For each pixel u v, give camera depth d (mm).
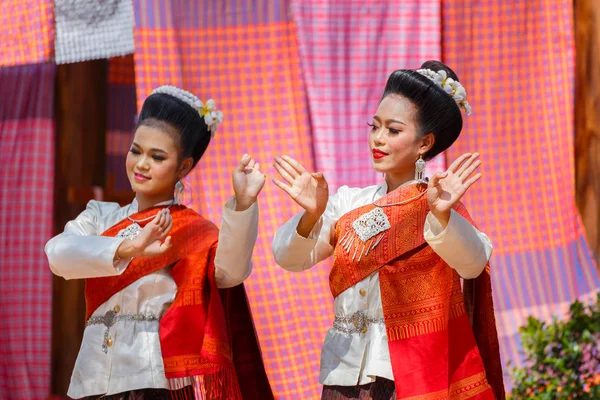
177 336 9766
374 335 9500
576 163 16219
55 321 16672
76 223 10242
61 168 17625
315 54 14273
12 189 15352
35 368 15234
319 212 9367
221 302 10094
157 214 9391
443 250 9047
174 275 9953
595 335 14062
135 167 10031
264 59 14406
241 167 9656
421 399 9195
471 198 14680
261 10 14383
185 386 9875
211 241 10102
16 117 15438
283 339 13922
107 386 9648
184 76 14125
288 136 14391
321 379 9656
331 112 14273
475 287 9875
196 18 14180
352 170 14297
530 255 14797
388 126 9695
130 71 18359
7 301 15273
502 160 14750
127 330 9703
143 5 14000
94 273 9555
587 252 15398
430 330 9383
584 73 16125
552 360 13672
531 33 14844
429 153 9906
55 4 14250
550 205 14938
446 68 10023
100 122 18109
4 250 15344
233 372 10141
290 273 14133
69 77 17891
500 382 9953
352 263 9609
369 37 14344
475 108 14664
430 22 14297
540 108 14891
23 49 14391
